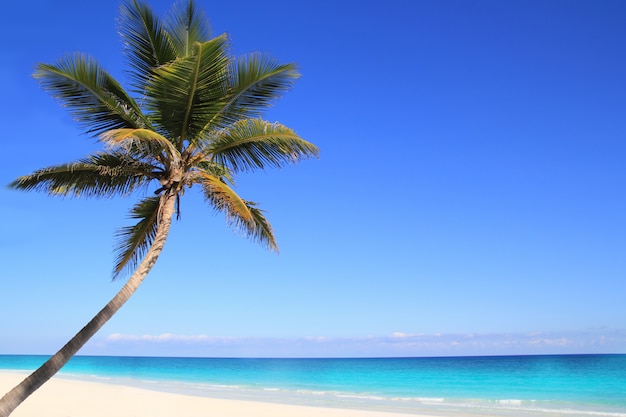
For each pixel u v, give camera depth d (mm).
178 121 10742
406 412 21984
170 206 10484
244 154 11469
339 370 67188
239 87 10648
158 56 11352
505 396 32844
